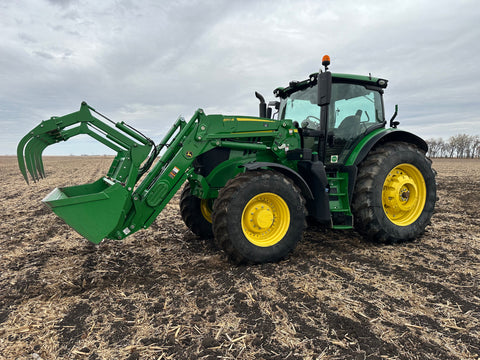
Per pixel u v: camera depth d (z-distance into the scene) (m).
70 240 4.33
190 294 2.55
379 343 1.88
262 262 3.16
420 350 1.81
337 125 4.00
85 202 2.70
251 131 3.62
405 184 4.05
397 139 4.37
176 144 3.26
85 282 2.88
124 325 2.12
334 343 1.88
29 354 1.84
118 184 2.85
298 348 1.84
